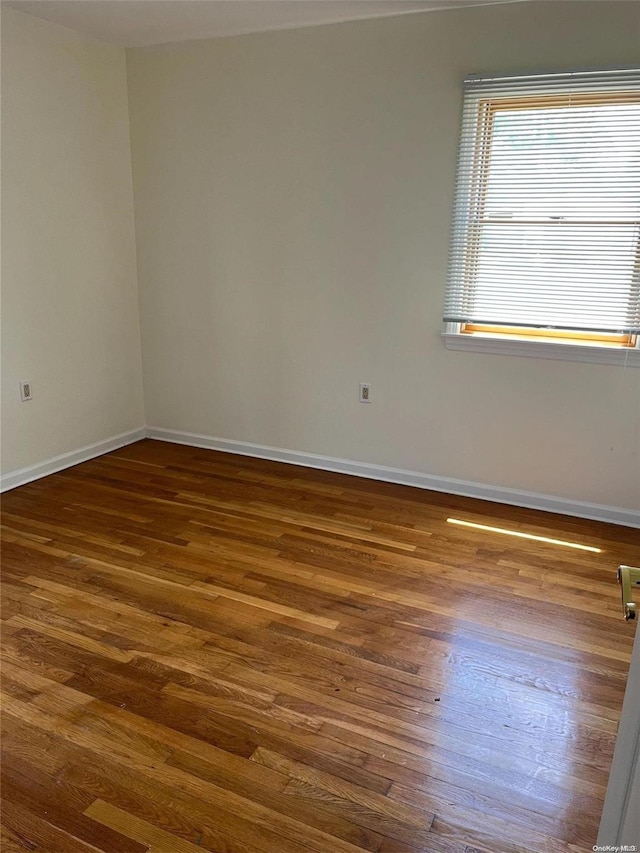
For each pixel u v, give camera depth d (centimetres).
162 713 191
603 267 294
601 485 320
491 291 318
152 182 391
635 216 284
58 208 353
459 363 336
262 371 391
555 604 250
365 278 347
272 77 341
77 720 188
